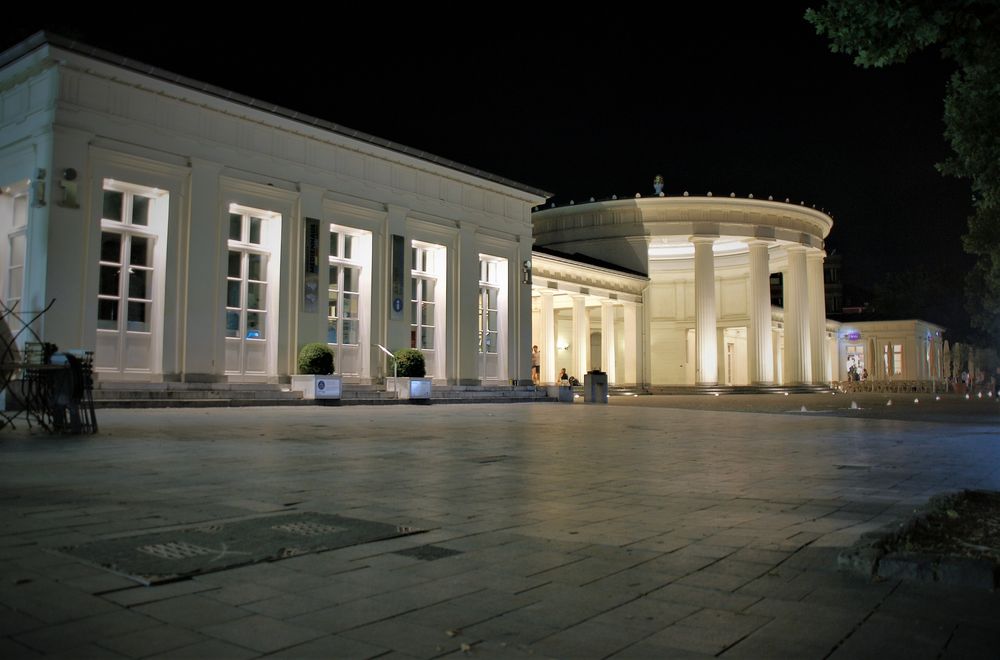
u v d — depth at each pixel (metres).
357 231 26.19
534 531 5.53
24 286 18.69
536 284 37.94
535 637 3.33
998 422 19.94
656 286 57.34
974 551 4.79
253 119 22.83
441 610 3.67
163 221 20.84
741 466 9.63
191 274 21.16
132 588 3.85
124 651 3.02
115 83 19.70
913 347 68.50
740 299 56.91
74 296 18.66
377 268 26.56
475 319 30.38
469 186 30.56
